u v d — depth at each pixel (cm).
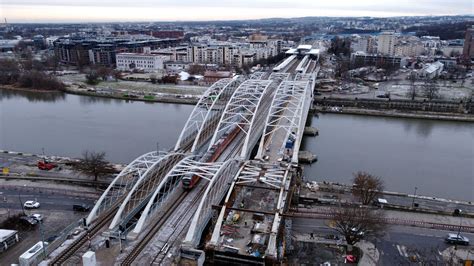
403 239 8850
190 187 9531
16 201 10325
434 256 8212
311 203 10475
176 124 18800
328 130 18538
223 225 8106
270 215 8431
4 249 8219
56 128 17988
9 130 17662
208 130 14788
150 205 8188
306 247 8438
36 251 7325
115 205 9031
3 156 13800
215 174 8525
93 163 11556
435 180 12788
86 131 17538
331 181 12419
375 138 17350
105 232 7794
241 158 10844
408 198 11138
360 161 14362
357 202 10550
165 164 11062
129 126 18400
